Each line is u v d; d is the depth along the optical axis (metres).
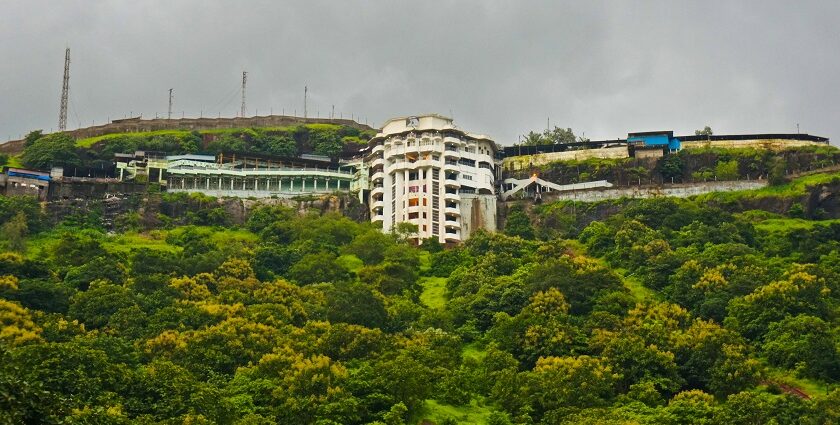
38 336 132.38
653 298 176.00
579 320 162.00
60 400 74.25
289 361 134.25
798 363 147.12
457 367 146.12
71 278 171.12
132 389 118.06
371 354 143.88
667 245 193.50
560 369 141.88
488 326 167.25
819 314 161.62
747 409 127.81
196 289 169.12
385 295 182.25
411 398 130.25
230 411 119.88
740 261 181.38
